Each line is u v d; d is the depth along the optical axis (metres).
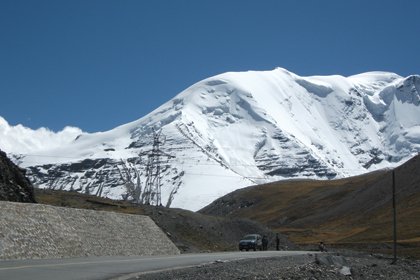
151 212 81.12
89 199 90.38
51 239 39.81
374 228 137.88
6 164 56.44
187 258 44.91
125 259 39.66
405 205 155.38
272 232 94.44
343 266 37.28
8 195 51.69
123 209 82.31
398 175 187.75
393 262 50.69
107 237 47.78
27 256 36.06
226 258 46.81
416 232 122.69
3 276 23.11
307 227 189.62
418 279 34.41
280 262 41.53
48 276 23.98
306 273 29.61
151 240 55.59
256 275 27.94
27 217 38.84
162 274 28.50
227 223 90.44
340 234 146.62
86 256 42.44
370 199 185.25
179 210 90.06
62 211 44.22
